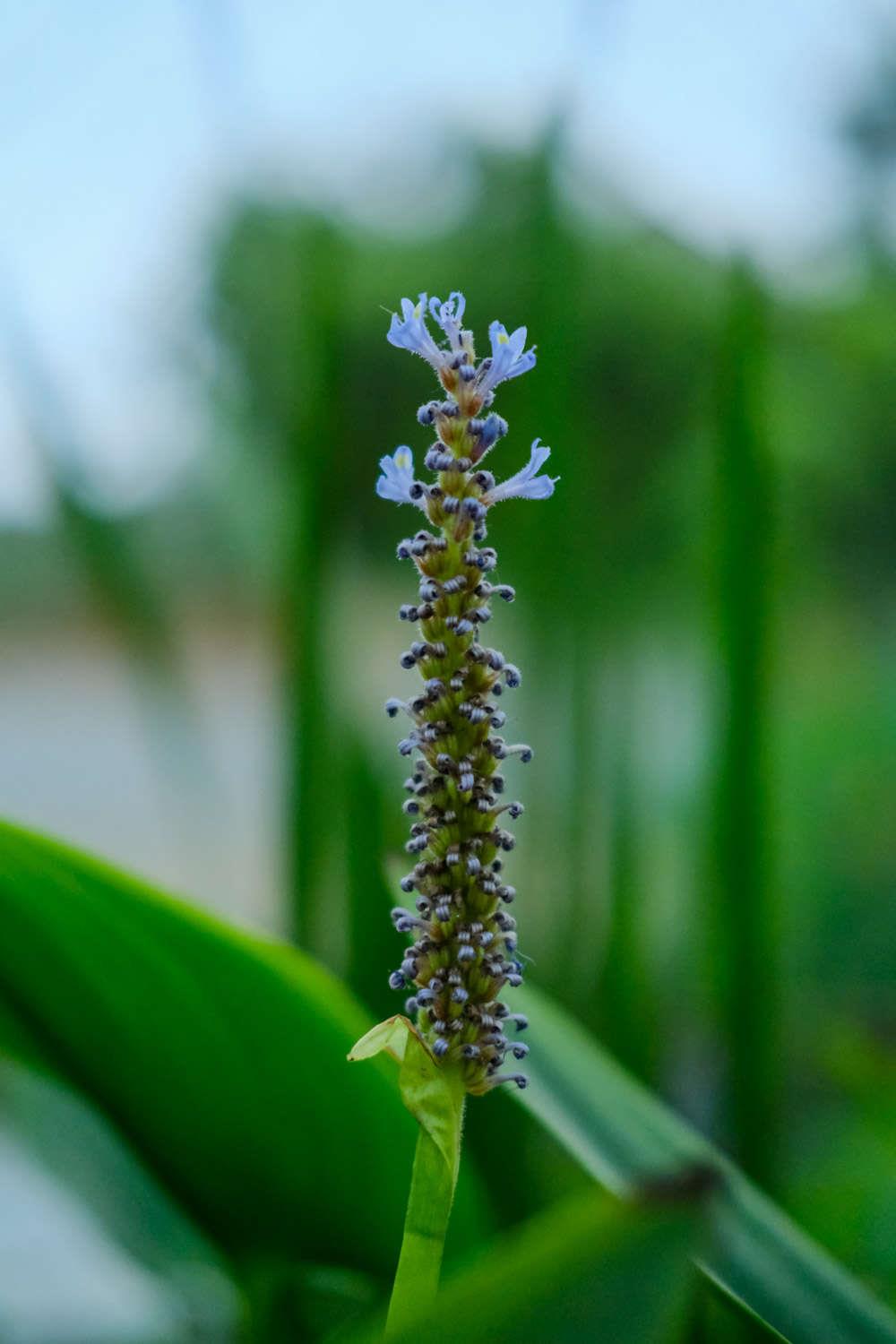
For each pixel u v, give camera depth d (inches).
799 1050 38.5
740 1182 23.8
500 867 22.2
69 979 23.9
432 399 23.5
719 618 26.6
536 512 28.2
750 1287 22.8
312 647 27.5
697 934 27.7
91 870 23.0
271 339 91.2
